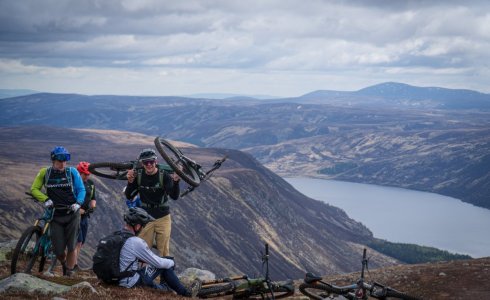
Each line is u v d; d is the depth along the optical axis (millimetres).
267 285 10023
